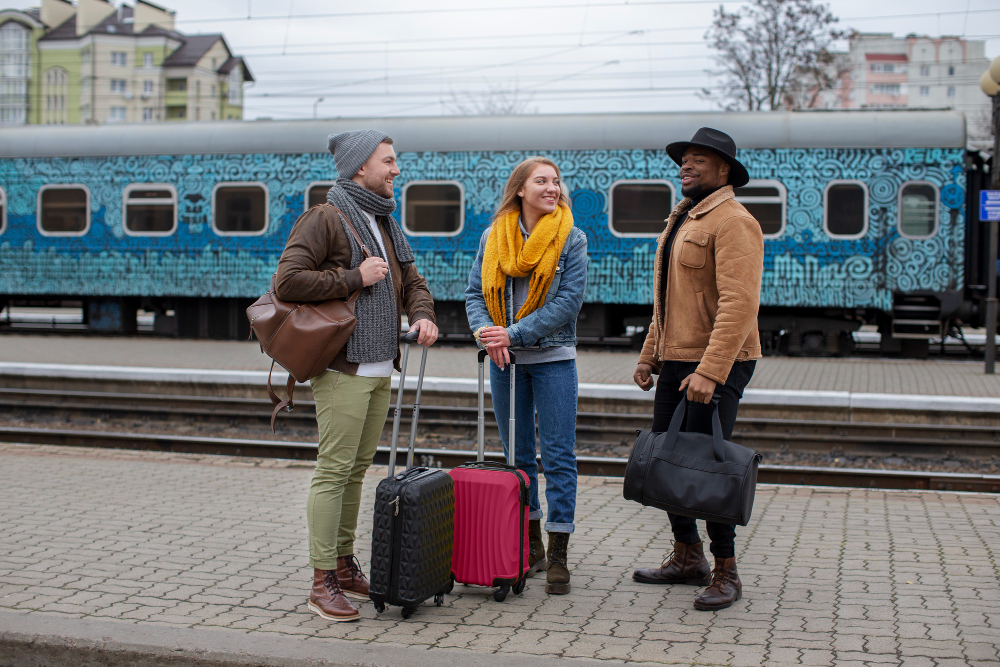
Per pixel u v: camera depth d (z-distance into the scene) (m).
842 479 6.74
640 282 13.98
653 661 3.13
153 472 6.45
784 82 28.70
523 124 14.38
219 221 15.30
